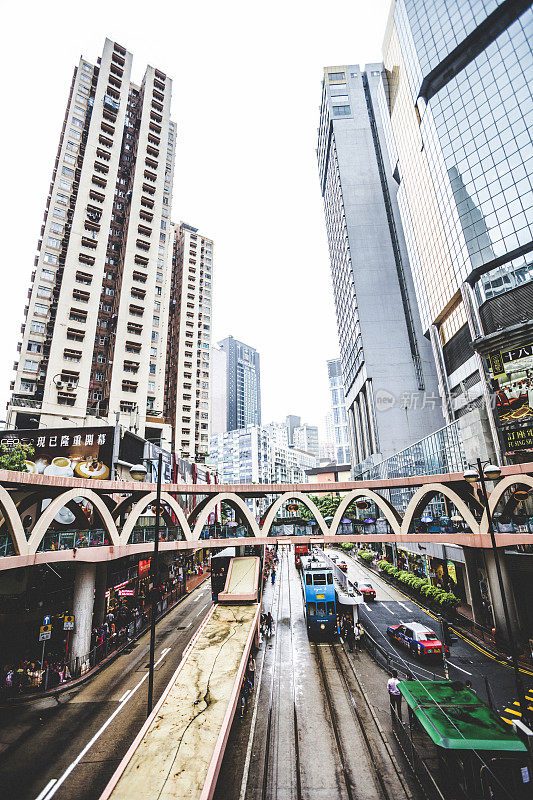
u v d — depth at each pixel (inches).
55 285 2171.5
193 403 3457.2
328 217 4586.6
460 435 1648.6
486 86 1982.0
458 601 1197.1
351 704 655.8
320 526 1135.0
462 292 1940.2
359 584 1534.2
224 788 462.0
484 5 1998.0
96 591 1037.8
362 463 3420.3
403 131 2815.0
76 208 2261.3
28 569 881.5
